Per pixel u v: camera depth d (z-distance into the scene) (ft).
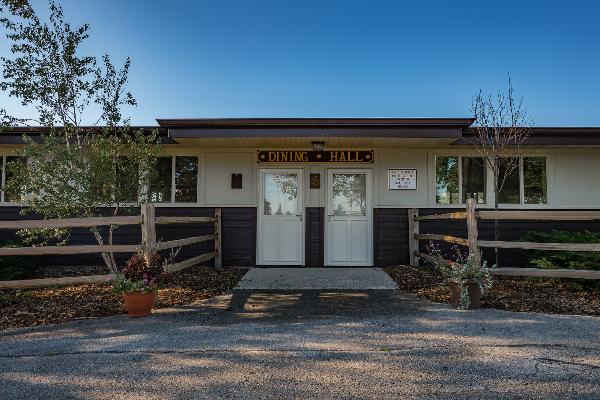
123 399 10.04
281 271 29.84
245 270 30.37
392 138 28.07
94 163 23.11
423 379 11.14
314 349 13.52
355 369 11.85
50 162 23.11
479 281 18.76
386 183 32.63
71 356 12.98
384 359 12.61
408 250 32.42
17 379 11.25
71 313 18.22
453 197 32.55
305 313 18.33
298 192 32.81
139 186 25.31
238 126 27.50
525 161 32.65
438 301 20.44
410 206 32.53
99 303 19.93
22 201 23.59
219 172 32.83
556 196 32.35
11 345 14.05
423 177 32.60
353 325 16.30
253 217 32.58
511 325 16.06
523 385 10.73
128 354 13.12
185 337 14.84
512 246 19.90
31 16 24.11
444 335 14.89
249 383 10.93
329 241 32.65
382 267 31.91
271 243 32.71
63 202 22.70
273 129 27.58
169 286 24.06
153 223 19.84
